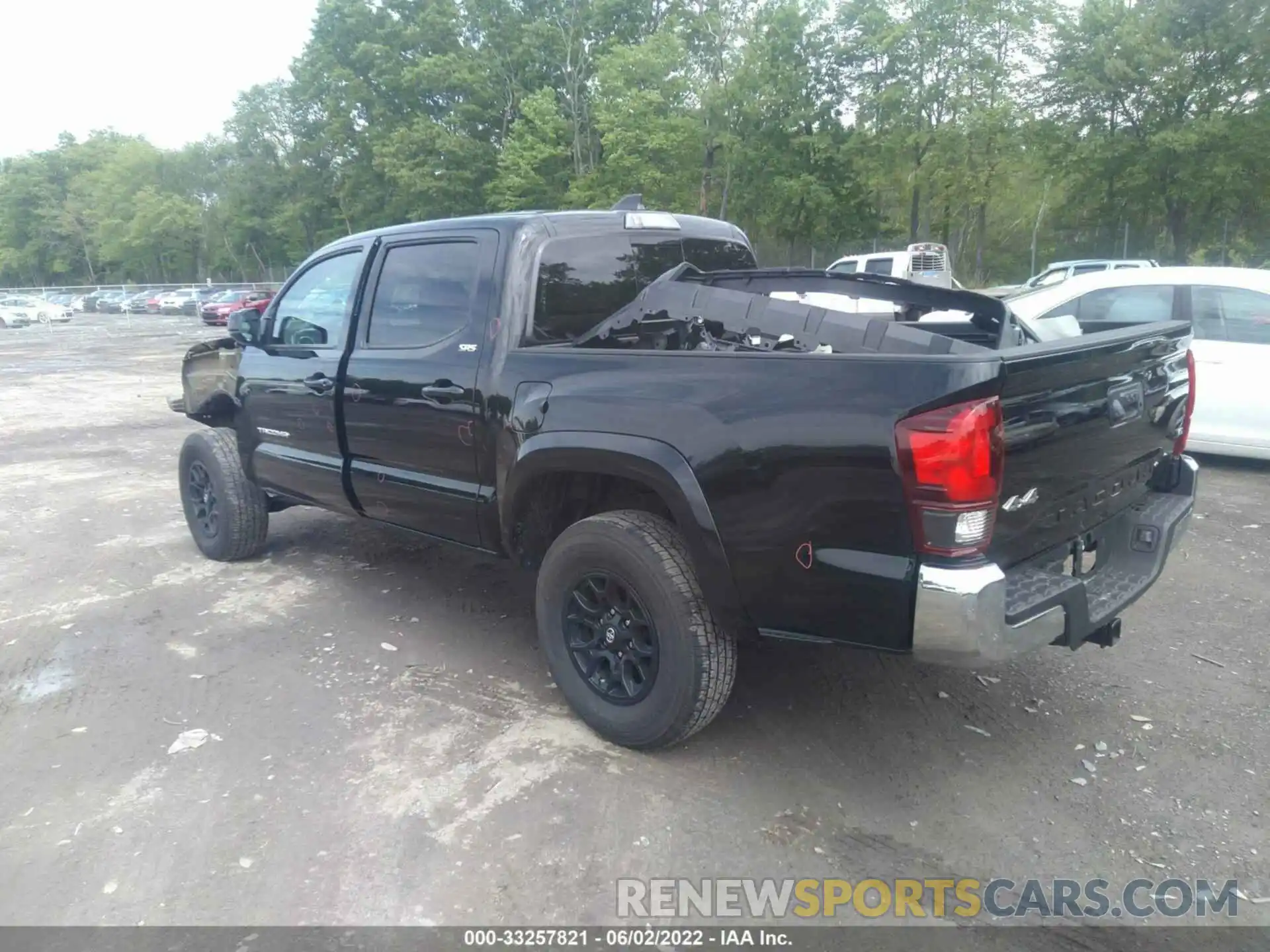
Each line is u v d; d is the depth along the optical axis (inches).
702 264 181.3
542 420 135.0
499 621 186.9
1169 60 1068.5
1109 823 116.6
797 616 114.5
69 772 131.8
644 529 126.6
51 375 732.0
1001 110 1099.3
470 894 104.8
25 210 3331.7
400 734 141.1
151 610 196.2
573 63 1411.2
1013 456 105.0
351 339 175.2
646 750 133.8
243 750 136.9
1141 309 300.5
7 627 188.1
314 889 105.8
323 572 219.8
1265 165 1092.5
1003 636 102.8
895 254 679.7
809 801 122.0
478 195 1553.9
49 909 103.1
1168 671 158.6
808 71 1206.3
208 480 225.9
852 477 104.8
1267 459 287.7
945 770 129.3
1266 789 123.0
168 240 2711.6
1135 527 139.7
